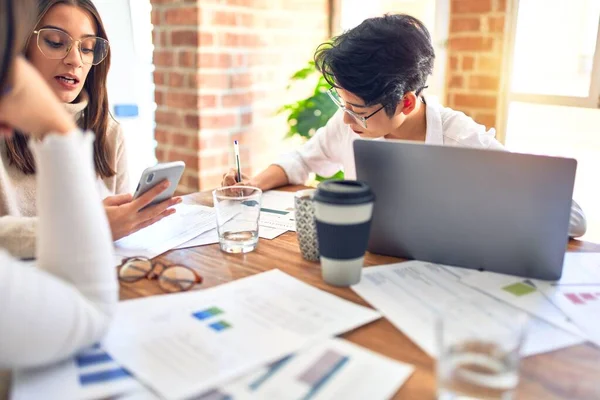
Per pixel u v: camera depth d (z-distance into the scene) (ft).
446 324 2.00
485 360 1.94
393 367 2.12
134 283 2.89
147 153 9.95
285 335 2.35
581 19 7.70
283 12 8.77
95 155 4.96
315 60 4.29
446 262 3.21
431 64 4.27
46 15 4.33
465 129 4.67
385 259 3.32
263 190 4.90
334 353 2.21
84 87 4.86
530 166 2.82
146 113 9.78
